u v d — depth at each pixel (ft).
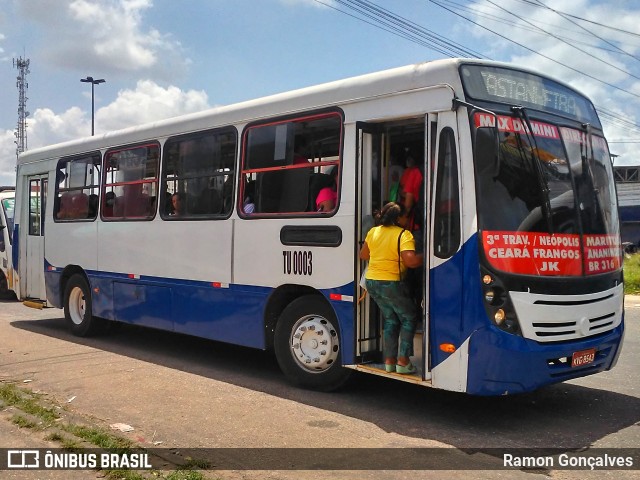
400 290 18.83
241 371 25.40
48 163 36.04
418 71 18.66
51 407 19.80
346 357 20.42
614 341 19.83
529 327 17.25
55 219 35.17
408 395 21.63
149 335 33.96
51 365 26.48
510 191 17.90
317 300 21.68
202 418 19.06
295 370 22.40
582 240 19.08
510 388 17.06
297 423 18.56
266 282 23.07
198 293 25.91
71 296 34.01
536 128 18.98
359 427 18.20
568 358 18.19
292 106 22.47
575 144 20.13
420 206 20.35
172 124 27.71
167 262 27.48
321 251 21.13
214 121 25.58
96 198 32.09
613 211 21.31
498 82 18.62
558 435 17.62
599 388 23.00
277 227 22.65
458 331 17.37
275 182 22.98
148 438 17.24
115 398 21.27
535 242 17.89
